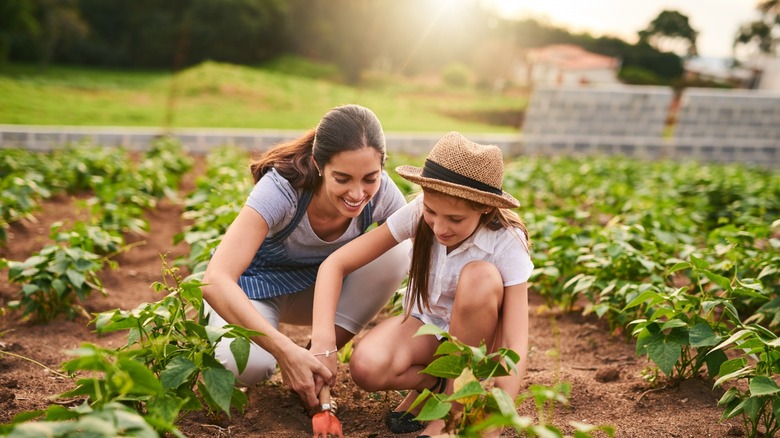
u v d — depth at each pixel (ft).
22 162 22.65
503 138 38.86
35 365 10.33
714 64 72.38
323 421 7.75
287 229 8.92
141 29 94.32
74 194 21.56
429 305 8.62
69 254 11.85
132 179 20.22
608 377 10.13
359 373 8.29
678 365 9.61
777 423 7.72
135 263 15.62
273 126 47.65
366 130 7.91
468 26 95.55
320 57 99.55
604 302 12.10
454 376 6.93
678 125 41.06
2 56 79.51
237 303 7.97
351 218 9.17
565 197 25.11
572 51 84.02
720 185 23.82
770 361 7.86
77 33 86.22
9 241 16.47
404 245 9.67
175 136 31.71
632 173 29.99
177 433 5.68
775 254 12.07
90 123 42.06
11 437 4.99
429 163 7.79
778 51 68.39
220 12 93.61
